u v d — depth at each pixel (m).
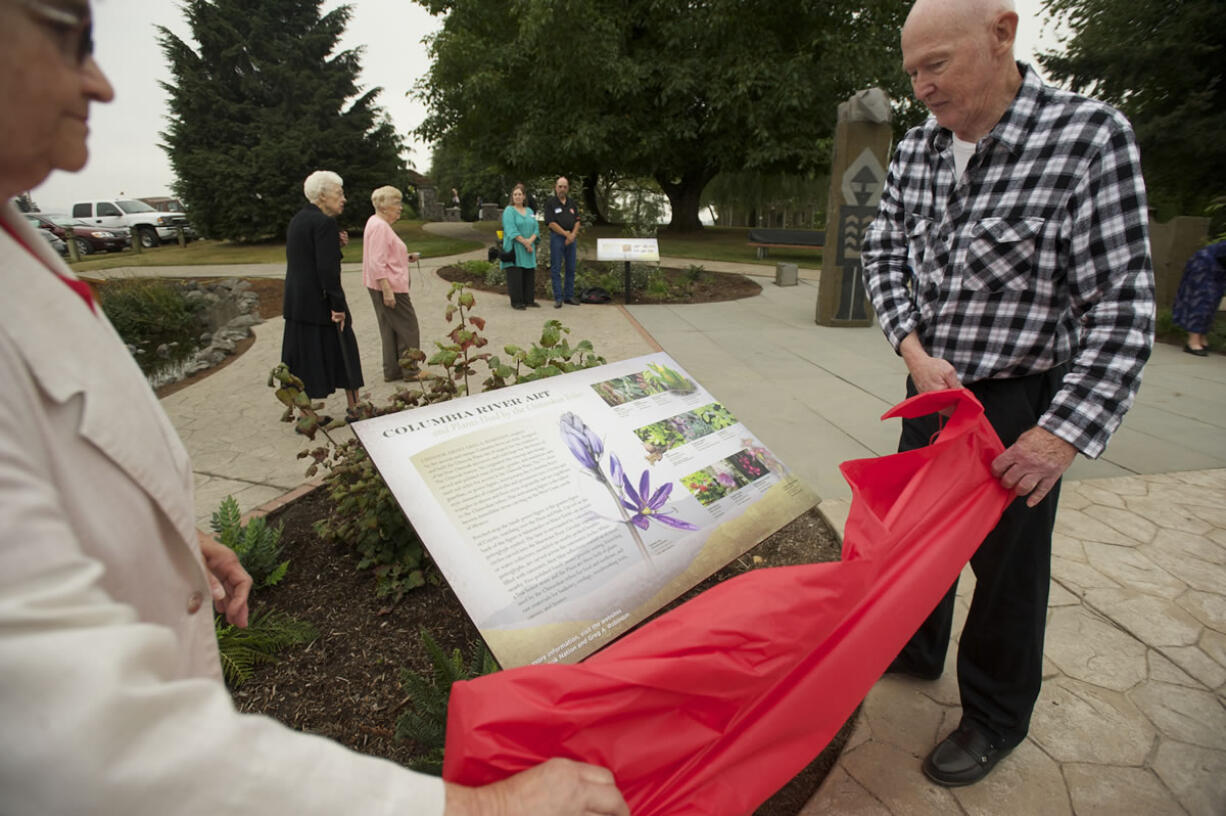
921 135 1.85
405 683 1.90
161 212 25.27
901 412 1.65
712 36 15.88
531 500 1.78
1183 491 3.70
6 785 0.41
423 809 0.58
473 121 19.08
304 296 4.66
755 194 26.62
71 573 0.48
